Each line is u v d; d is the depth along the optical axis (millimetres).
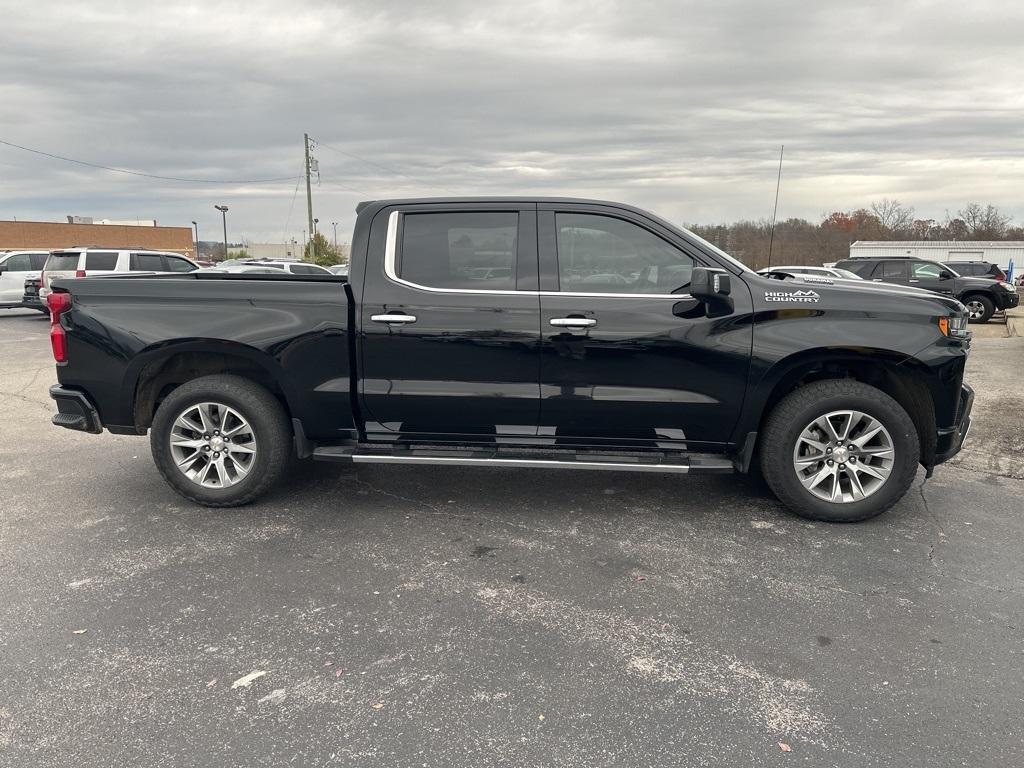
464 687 2629
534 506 4504
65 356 4312
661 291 4059
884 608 3215
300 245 65438
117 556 3734
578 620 3111
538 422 4160
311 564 3654
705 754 2273
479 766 2221
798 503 4152
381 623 3080
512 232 4129
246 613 3156
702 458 4164
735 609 3205
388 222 4211
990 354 10930
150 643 2908
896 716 2459
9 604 3217
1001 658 2818
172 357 4473
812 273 16281
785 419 4047
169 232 65062
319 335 4125
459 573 3561
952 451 4141
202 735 2355
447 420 4207
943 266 18500
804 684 2646
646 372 4023
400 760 2246
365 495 4703
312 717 2451
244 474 4344
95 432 4441
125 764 2219
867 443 4125
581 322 3982
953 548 3865
